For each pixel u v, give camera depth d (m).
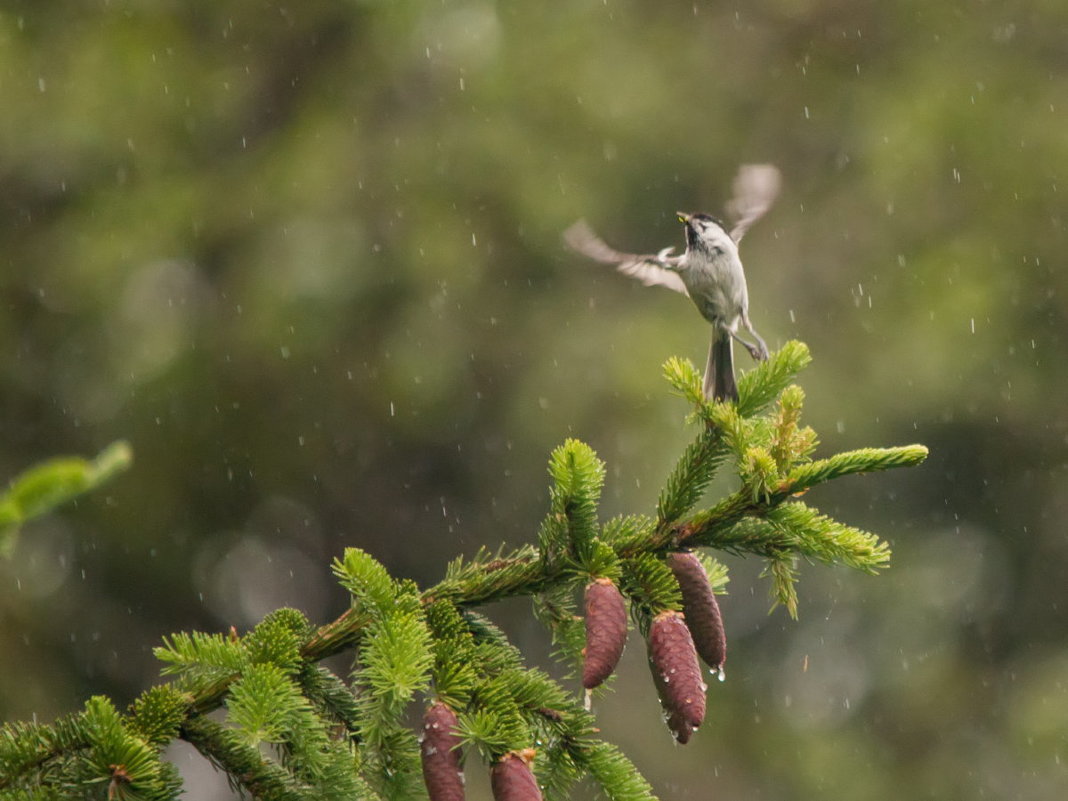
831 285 15.43
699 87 15.96
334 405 14.50
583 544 3.22
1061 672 15.48
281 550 15.93
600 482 3.21
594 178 14.98
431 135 15.02
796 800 14.87
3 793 2.78
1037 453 15.66
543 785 3.13
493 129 14.99
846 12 16.56
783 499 3.38
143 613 15.02
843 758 15.13
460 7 15.55
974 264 15.21
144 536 14.51
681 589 3.33
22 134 14.09
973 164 15.70
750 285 15.38
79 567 14.50
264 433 14.56
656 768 14.34
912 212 15.66
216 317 14.28
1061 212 15.60
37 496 1.83
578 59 15.42
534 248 14.73
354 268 14.30
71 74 14.40
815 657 16.00
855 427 14.61
